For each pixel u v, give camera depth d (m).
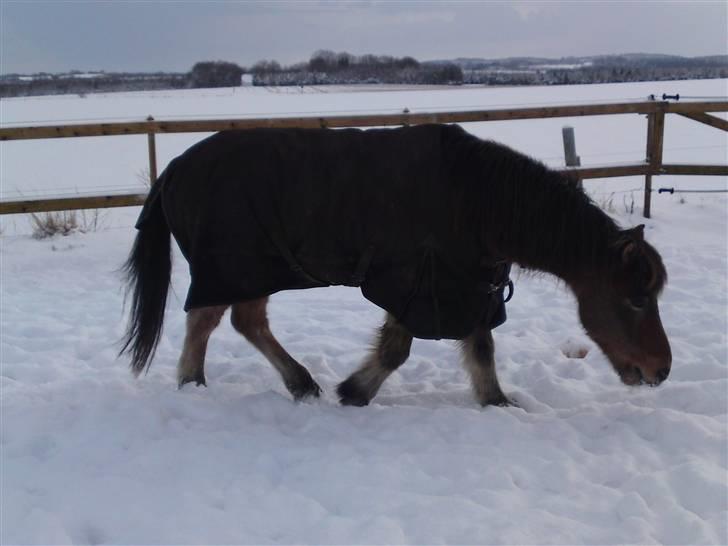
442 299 3.87
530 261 3.92
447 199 3.82
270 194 3.86
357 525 2.91
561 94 35.94
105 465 3.41
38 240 8.62
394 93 44.03
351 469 3.37
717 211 9.27
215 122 8.25
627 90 38.44
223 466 3.41
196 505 3.03
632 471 3.37
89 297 6.66
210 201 3.90
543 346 5.47
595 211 3.89
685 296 6.38
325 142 3.95
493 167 3.83
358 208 3.82
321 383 4.77
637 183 12.34
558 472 3.35
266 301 4.35
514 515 3.00
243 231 3.87
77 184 12.51
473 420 3.86
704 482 3.16
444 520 2.95
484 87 59.66
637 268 3.75
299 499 3.09
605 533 2.88
